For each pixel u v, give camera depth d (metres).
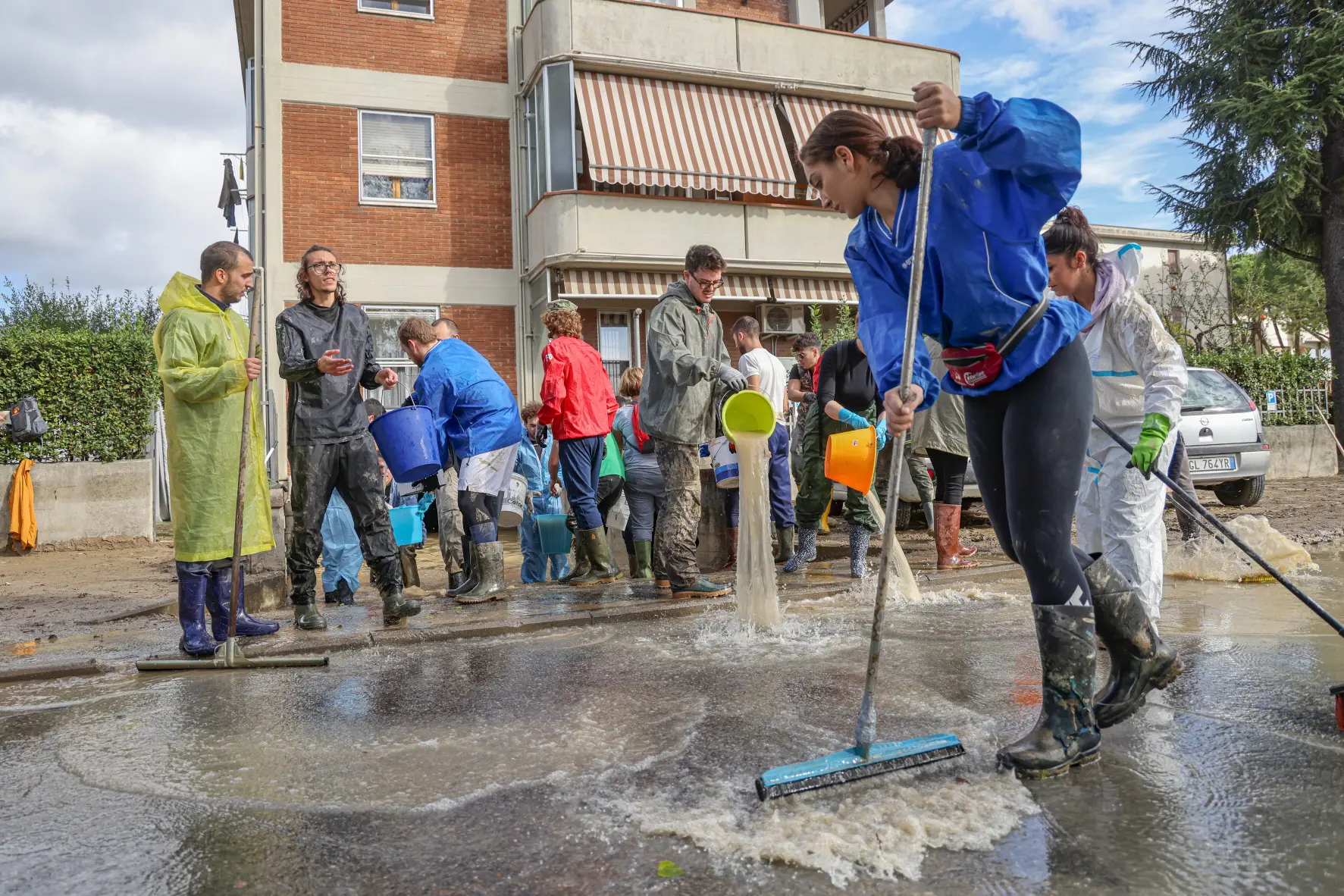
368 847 2.16
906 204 2.50
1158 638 2.70
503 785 2.55
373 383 5.30
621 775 2.60
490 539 5.86
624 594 5.96
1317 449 17.06
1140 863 1.94
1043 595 2.52
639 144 15.94
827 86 17.27
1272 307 32.31
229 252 4.65
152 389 12.31
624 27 15.92
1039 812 2.21
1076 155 2.21
